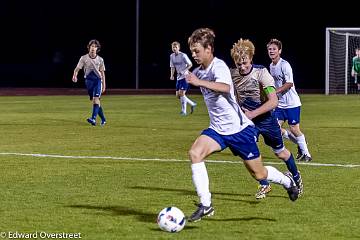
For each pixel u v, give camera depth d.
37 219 15.93
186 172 22.70
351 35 76.06
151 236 14.48
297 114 25.41
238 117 15.48
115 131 36.62
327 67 76.62
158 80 94.31
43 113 49.69
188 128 38.56
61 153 27.39
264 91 17.72
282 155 18.94
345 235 14.66
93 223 15.59
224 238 14.37
